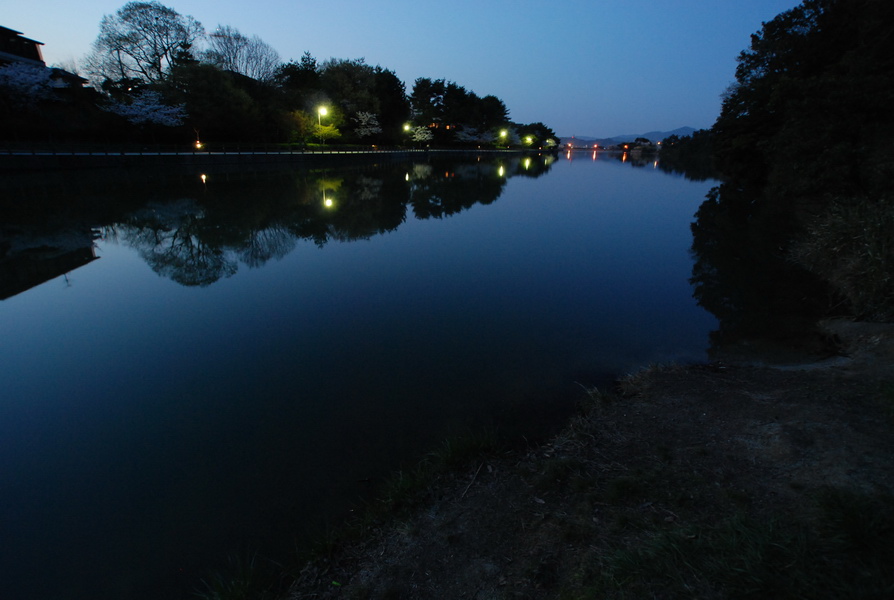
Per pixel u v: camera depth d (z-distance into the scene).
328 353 5.43
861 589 1.67
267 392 4.55
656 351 5.25
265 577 2.51
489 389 4.48
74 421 4.11
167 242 11.90
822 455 2.68
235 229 13.57
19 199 17.80
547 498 2.72
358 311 6.84
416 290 7.82
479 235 12.61
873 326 5.01
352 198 20.73
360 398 4.39
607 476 2.85
